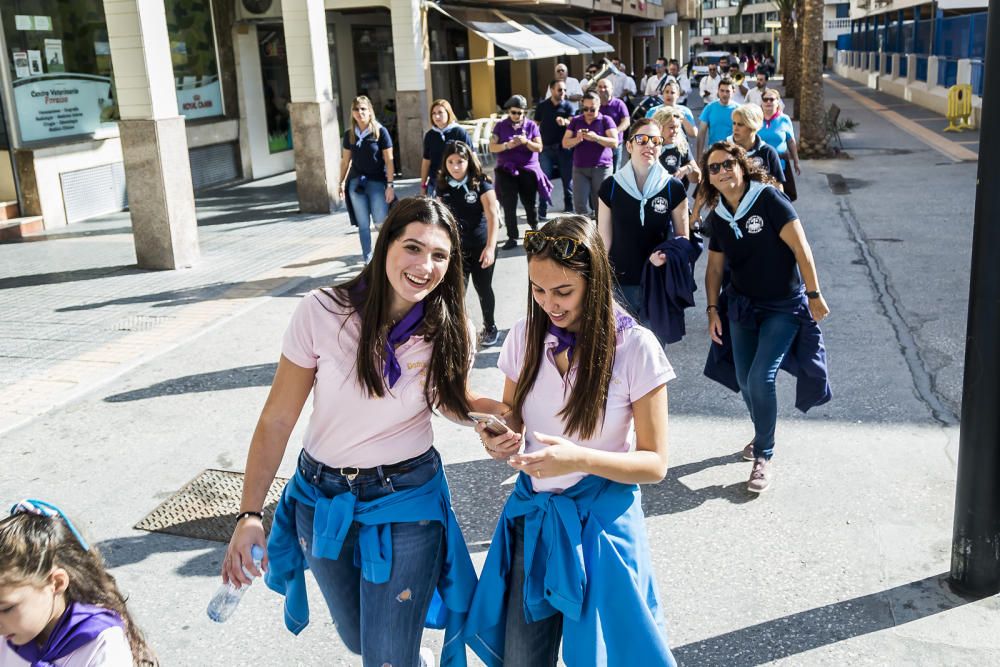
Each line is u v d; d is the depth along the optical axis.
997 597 3.58
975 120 22.69
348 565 2.59
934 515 4.27
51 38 13.05
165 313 8.23
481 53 24.00
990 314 3.29
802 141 17.41
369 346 2.44
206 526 4.44
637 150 5.04
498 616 2.59
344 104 20.16
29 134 12.76
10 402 6.13
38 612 1.97
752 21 116.62
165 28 9.75
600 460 2.36
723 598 3.69
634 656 2.41
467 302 8.29
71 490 4.84
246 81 17.66
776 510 4.38
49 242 11.93
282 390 2.55
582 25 32.50
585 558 2.43
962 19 26.86
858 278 8.56
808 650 3.34
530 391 2.56
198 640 3.57
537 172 10.30
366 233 9.59
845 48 64.38
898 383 5.95
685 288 4.96
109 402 6.09
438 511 2.57
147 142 9.68
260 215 13.66
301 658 3.45
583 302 2.44
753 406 4.54
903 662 3.25
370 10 20.25
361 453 2.51
